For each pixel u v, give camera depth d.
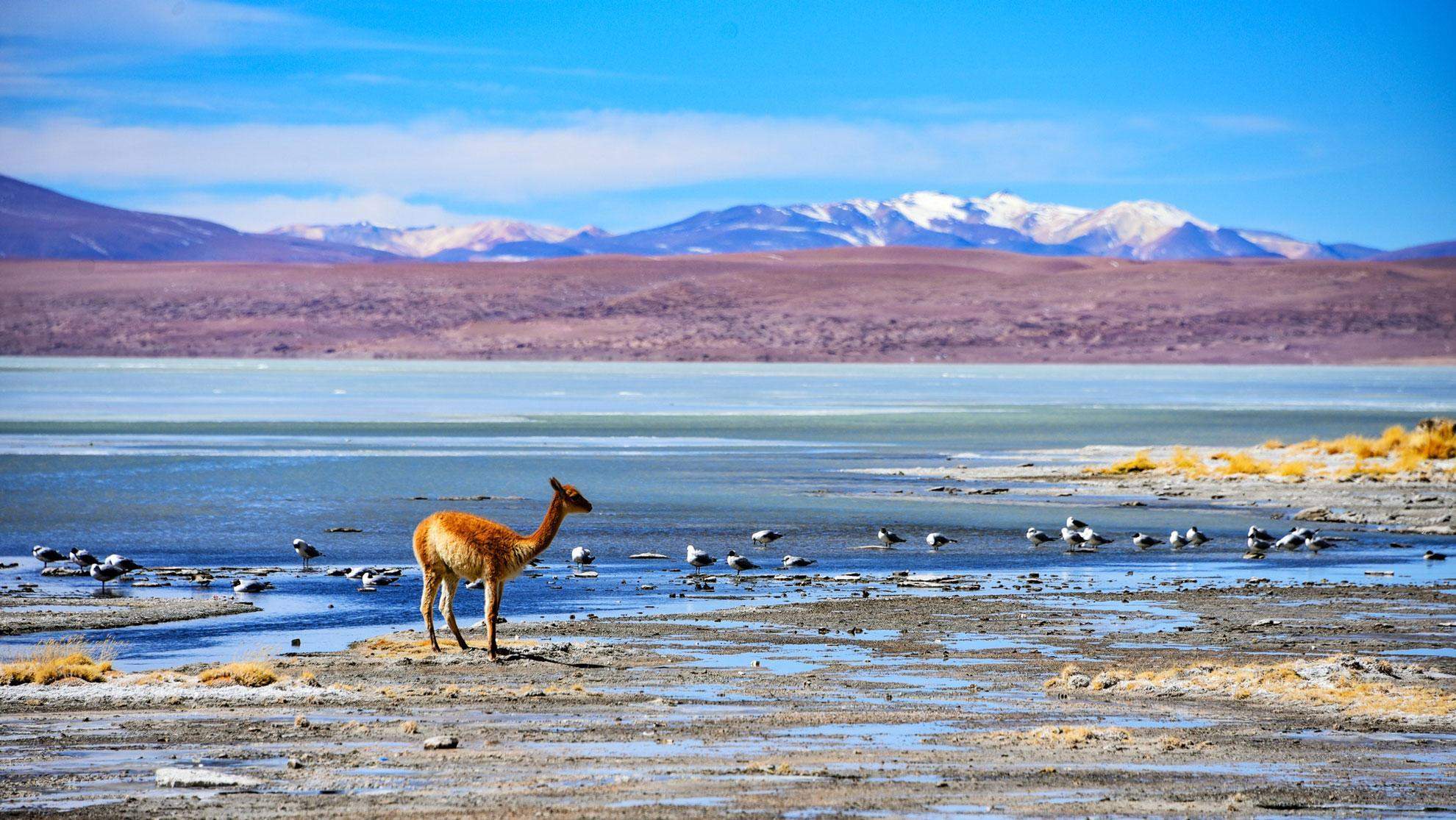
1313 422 191.38
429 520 40.16
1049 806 23.95
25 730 29.80
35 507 82.75
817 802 24.05
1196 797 24.62
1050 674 37.19
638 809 23.56
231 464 116.06
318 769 26.44
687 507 86.19
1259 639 43.03
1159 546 69.00
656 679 36.34
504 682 35.84
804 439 155.75
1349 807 24.09
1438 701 32.97
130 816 23.06
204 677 35.28
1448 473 102.88
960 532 74.88
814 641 42.69
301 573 58.22
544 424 181.75
